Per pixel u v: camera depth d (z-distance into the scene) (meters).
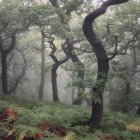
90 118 11.55
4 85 23.75
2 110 11.59
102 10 11.44
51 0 21.16
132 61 27.58
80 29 23.30
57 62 23.98
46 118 10.34
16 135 8.62
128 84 24.22
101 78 11.12
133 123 12.07
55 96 24.06
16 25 19.09
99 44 11.36
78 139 9.60
